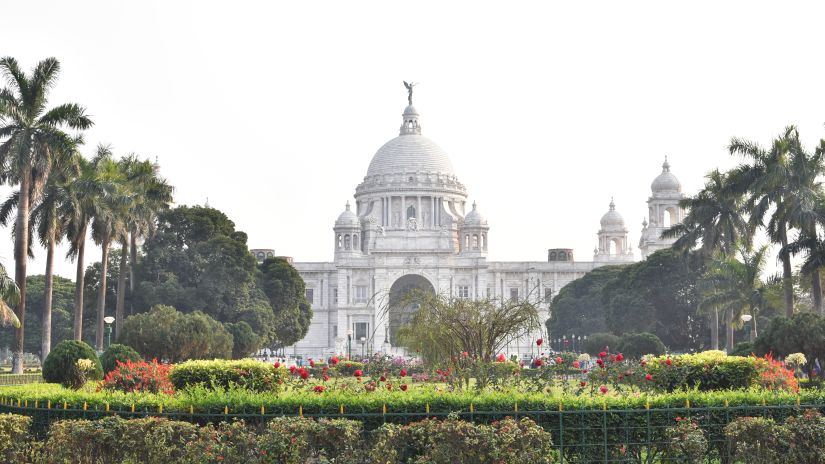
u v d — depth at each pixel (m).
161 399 29.55
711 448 27.92
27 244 82.19
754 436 25.95
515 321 45.25
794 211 77.56
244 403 28.31
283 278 153.25
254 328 131.38
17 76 73.75
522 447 24.89
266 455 25.05
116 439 25.92
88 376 54.97
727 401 28.25
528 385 35.69
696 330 133.25
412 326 47.12
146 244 129.00
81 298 84.75
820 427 25.66
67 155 73.69
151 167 101.88
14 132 73.50
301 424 25.38
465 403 27.98
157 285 123.06
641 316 132.12
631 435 27.78
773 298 93.88
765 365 37.69
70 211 81.56
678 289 130.38
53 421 29.84
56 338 172.50
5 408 31.92
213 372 36.12
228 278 129.75
